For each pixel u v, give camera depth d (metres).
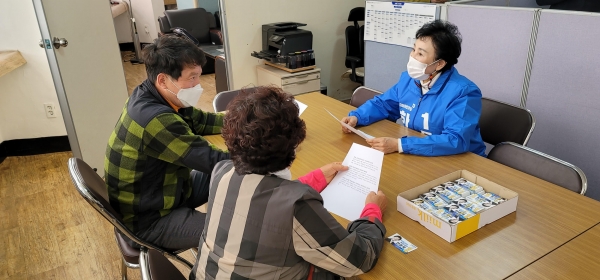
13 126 3.52
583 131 2.44
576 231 1.20
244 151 0.98
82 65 2.99
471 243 1.17
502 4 3.25
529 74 2.61
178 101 1.57
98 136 3.21
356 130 1.88
